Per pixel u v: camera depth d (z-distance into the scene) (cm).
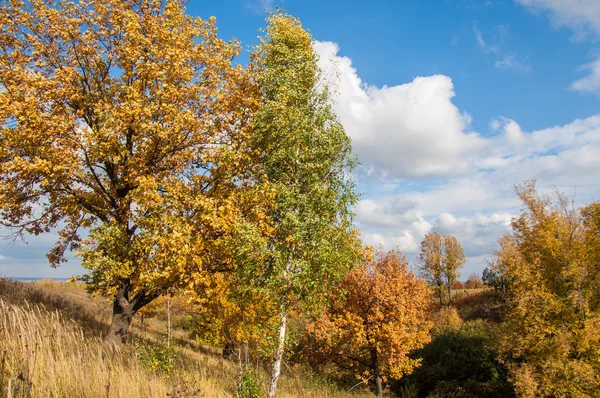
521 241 1862
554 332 1584
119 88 1126
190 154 1121
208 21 1260
